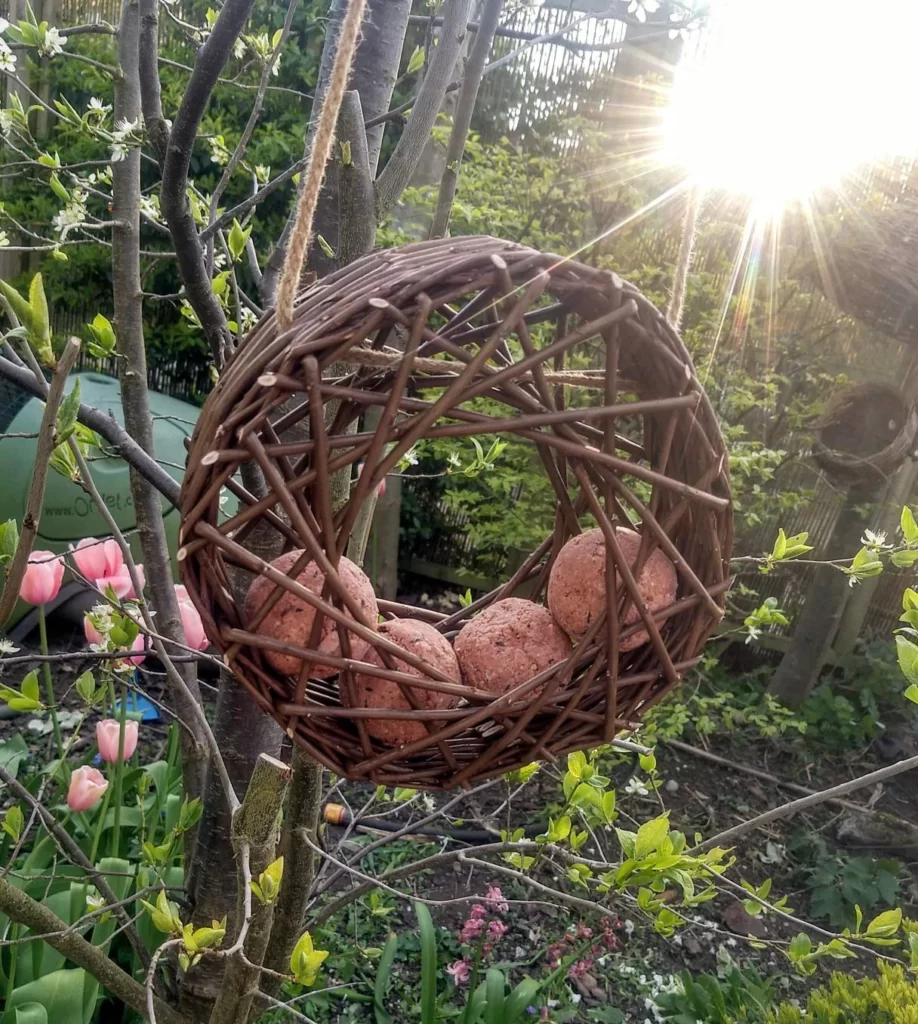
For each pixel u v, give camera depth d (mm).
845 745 1708
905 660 548
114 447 665
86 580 661
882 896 1302
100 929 761
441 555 2328
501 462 1864
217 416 345
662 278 1793
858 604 1908
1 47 773
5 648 710
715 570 407
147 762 1272
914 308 1407
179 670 788
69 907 810
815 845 1399
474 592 2293
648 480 362
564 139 1946
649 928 1185
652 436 440
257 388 335
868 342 1860
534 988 882
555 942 1070
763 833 1449
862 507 1661
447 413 358
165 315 2248
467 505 2020
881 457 1557
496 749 368
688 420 391
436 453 1783
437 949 1073
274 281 698
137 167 748
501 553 2234
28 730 1297
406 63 1986
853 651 1928
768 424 1936
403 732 373
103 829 947
